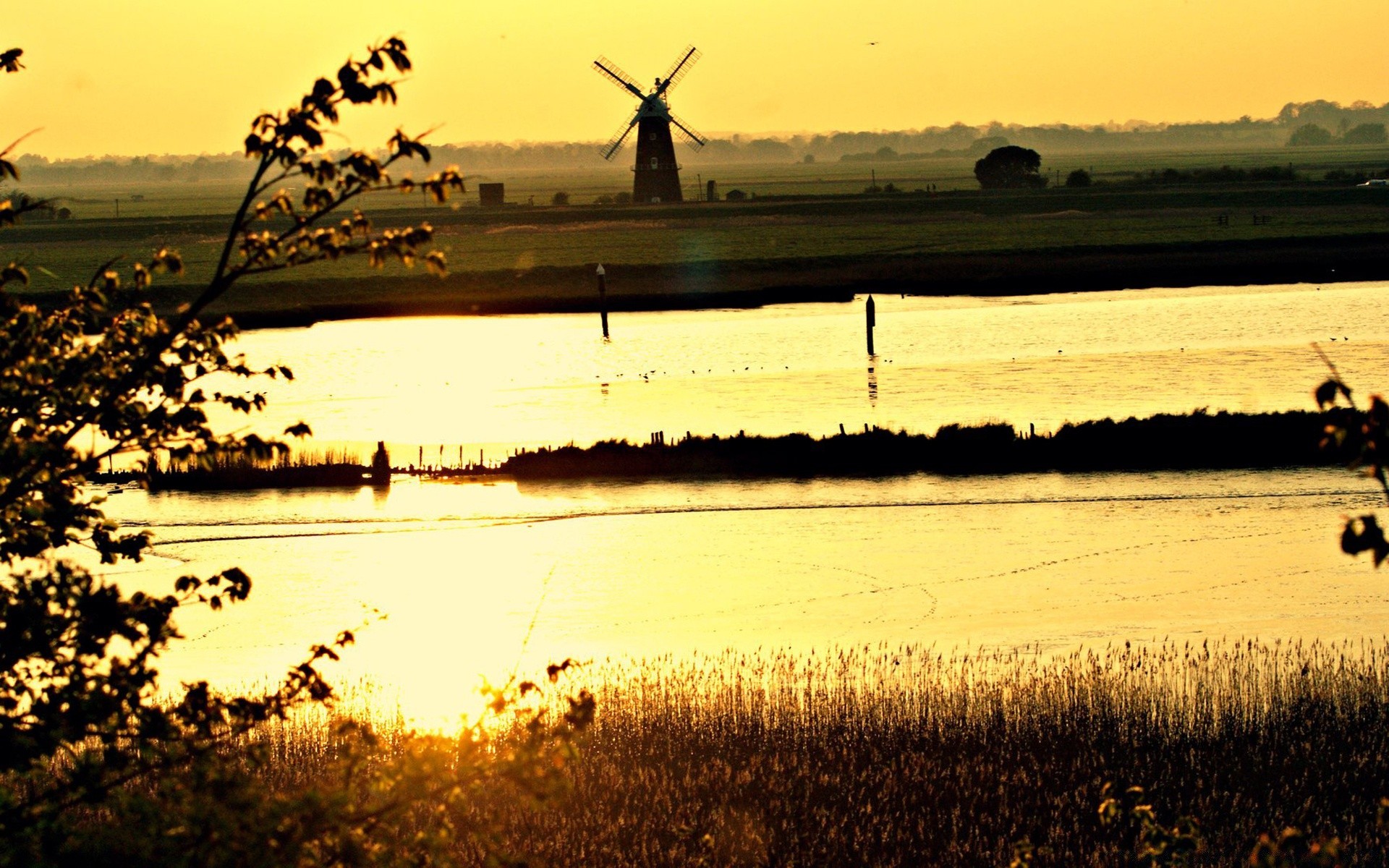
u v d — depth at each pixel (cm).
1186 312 15438
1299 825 3556
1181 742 4219
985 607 5928
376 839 1777
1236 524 7225
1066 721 4366
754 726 4384
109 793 1798
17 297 1953
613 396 11425
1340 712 4384
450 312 17275
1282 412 9675
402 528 7712
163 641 1923
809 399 11012
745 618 5897
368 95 1752
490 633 5728
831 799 3884
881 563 6706
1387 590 5994
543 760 1841
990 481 8412
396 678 5103
